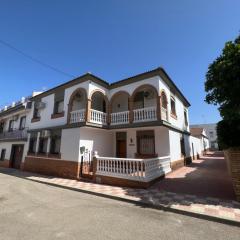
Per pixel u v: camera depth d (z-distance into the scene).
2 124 24.36
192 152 22.41
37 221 5.24
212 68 7.68
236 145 6.86
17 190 9.34
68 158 13.21
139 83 13.59
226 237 4.41
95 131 14.29
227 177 11.06
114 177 10.20
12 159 19.94
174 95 16.86
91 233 4.52
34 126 17.84
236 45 7.00
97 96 16.78
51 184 10.88
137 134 14.47
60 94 15.92
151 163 9.98
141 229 4.78
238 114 6.75
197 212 5.77
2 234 4.42
